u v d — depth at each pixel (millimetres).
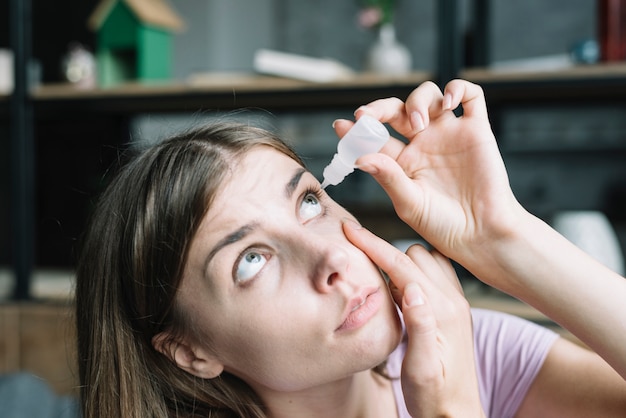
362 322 497
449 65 1154
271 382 525
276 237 511
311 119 2113
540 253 539
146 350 597
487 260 553
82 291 633
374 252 529
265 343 510
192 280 531
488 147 550
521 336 671
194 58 2137
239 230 513
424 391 517
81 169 1662
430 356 511
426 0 2152
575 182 1756
